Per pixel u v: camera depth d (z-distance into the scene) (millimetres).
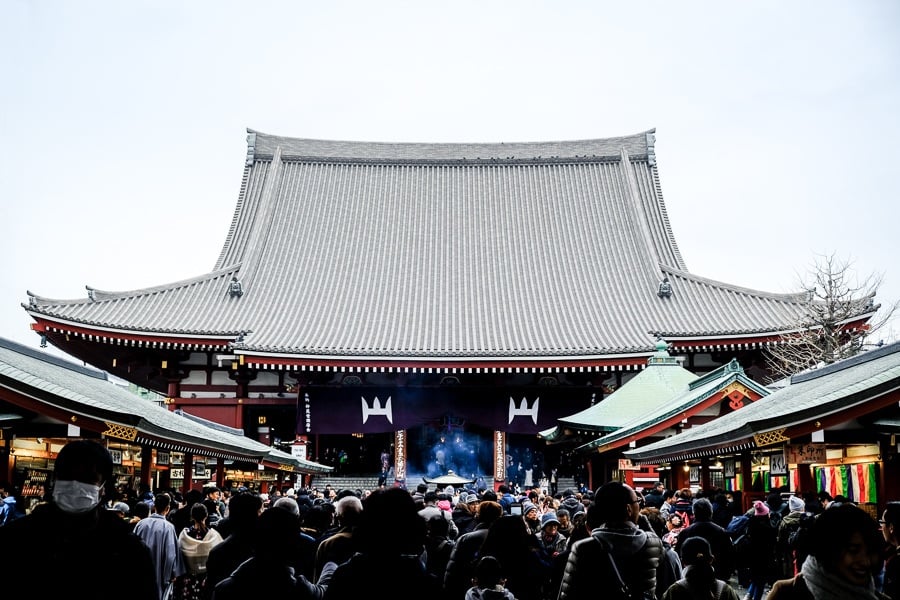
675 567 11117
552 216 72062
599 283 65188
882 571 9164
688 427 30016
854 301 51719
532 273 66750
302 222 71375
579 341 57500
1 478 19500
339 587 6734
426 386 58062
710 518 12109
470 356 54125
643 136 76938
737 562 15500
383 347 56719
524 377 58125
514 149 77500
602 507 9312
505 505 17062
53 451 22500
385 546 6793
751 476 22469
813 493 15781
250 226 71188
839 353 50844
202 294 62281
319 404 57438
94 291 58688
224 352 56625
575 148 77500
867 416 16562
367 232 71000
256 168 75562
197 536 13656
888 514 8484
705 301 61594
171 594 13867
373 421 57438
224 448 26031
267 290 63969
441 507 18344
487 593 8672
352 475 64625
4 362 18594
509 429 57531
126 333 53781
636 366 54531
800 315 56594
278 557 7301
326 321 60656
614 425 35562
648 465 31750
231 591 7211
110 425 18219
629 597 8734
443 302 63625
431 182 75562
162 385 61344
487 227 71438
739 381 29125
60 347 56156
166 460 30109
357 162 76688
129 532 6160
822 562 6254
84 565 5840
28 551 5855
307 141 77750
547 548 13547
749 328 55062
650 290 63719
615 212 71812
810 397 18703
